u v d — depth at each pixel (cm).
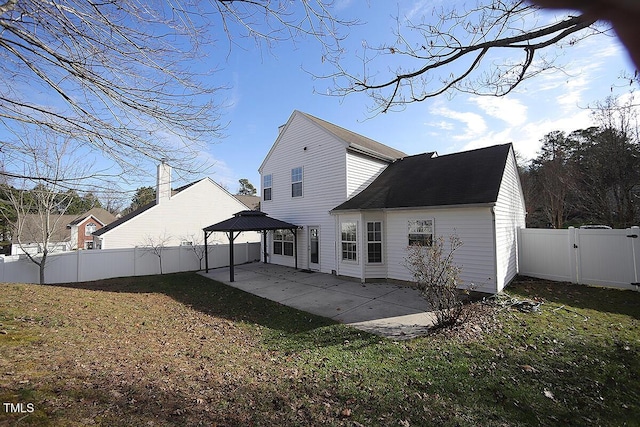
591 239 953
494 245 841
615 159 1700
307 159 1403
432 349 486
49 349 411
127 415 263
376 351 491
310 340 564
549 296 824
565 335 536
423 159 1366
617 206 1758
